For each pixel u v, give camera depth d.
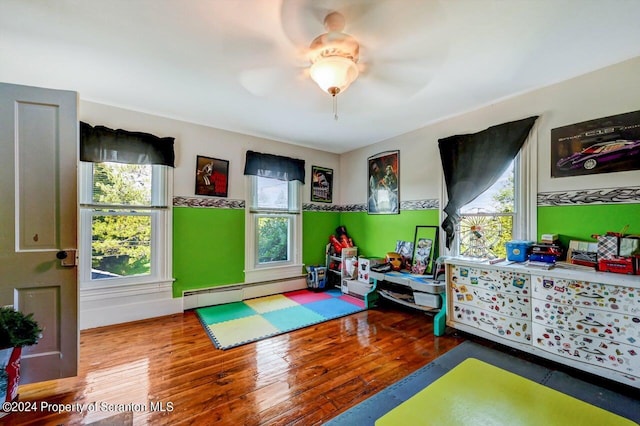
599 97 2.21
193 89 2.56
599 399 1.75
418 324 2.99
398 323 3.02
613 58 2.07
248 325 2.93
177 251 3.33
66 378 1.94
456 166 3.12
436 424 1.06
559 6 1.54
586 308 1.89
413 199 3.67
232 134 3.74
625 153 2.09
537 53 2.00
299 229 4.39
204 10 1.57
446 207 3.22
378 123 3.44
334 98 2.74
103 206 2.91
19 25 1.69
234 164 3.76
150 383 1.90
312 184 4.57
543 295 2.10
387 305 3.61
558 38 1.82
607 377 1.80
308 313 3.31
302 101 2.81
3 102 1.78
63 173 1.90
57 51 1.98
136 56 2.04
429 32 1.76
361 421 1.55
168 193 3.26
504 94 2.66
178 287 3.33
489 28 1.72
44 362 1.84
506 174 2.79
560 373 2.04
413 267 3.49
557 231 2.42
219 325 2.92
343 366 2.13
